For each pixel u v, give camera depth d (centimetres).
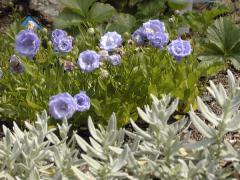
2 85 91
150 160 61
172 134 63
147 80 88
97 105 83
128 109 84
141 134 66
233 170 67
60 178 59
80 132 86
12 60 83
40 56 92
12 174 64
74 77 87
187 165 63
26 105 85
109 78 86
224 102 61
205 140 62
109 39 87
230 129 61
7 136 64
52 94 85
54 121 83
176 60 86
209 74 98
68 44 84
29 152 64
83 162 65
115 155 64
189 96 89
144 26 87
